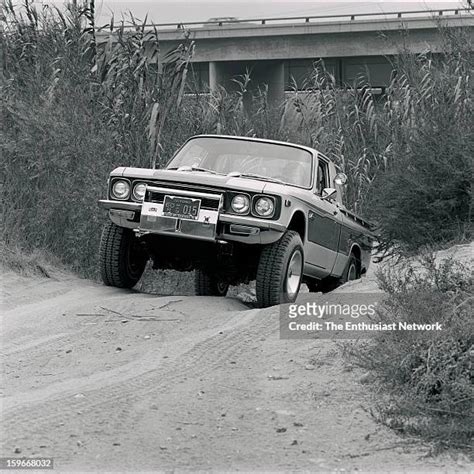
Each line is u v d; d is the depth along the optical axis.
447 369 8.05
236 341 10.32
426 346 8.44
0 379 9.17
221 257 13.48
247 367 9.37
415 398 8.02
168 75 18.48
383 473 6.79
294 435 7.48
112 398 8.30
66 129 16.33
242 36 74.25
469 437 7.48
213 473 6.70
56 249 16.23
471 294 9.42
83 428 7.50
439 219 16.28
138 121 17.91
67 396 8.34
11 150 16.20
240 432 7.53
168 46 59.03
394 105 20.80
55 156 16.14
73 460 6.84
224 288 16.28
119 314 12.01
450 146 16.22
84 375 9.28
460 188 16.12
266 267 12.74
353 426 7.70
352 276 16.69
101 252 13.95
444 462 7.07
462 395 7.82
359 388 8.49
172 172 13.10
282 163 14.45
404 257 16.00
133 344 10.58
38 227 16.17
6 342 10.84
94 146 16.62
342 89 23.12
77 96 17.25
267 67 76.38
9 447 7.05
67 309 12.42
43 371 9.50
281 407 8.11
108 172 16.48
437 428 7.48
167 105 18.27
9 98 17.22
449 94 18.47
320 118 22.00
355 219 16.78
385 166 19.66
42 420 7.64
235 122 20.70
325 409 8.06
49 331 11.38
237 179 12.92
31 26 18.44
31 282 14.52
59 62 17.91
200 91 21.14
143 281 16.91
